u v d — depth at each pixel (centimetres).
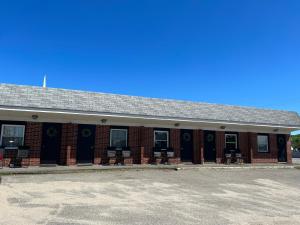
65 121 1850
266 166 2156
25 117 1761
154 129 2092
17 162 1725
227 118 2269
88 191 1089
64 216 764
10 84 1852
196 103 2414
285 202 1035
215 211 870
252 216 830
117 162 1961
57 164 1814
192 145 2211
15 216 748
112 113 1878
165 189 1187
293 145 5859
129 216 787
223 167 1980
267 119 2469
